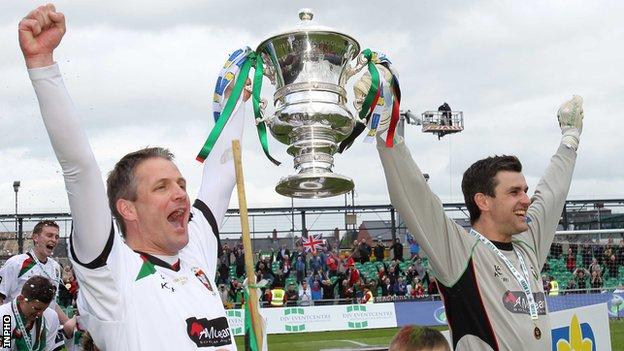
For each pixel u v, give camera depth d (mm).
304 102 3324
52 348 6754
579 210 32000
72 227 2412
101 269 2393
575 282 16938
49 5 2324
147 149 2779
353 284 23297
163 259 2629
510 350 3332
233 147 2963
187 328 2477
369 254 28156
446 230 3443
